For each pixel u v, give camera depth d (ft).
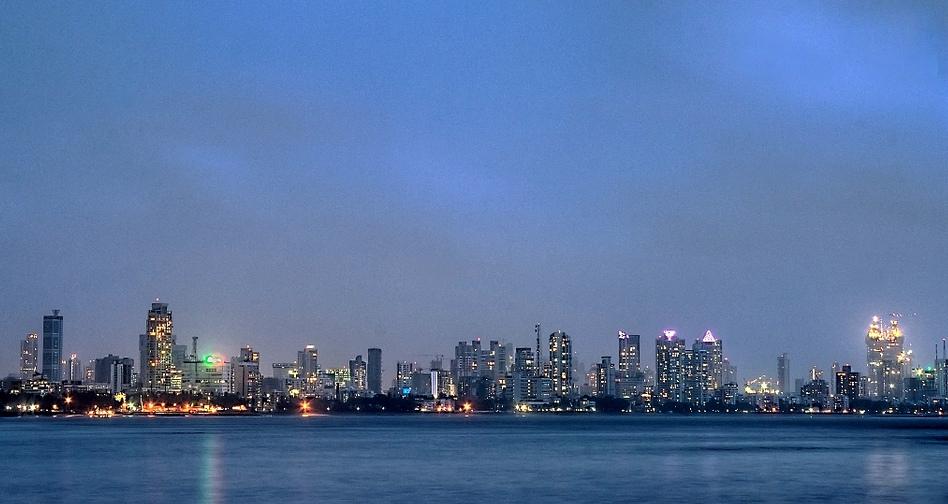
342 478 512.63
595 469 576.61
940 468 584.40
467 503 407.03
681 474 541.34
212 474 536.42
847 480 505.66
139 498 424.87
